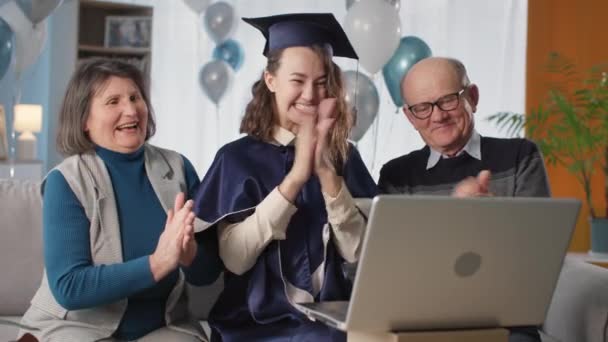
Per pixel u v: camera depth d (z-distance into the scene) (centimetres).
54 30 644
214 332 204
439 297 144
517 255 146
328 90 202
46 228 193
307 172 185
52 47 644
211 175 203
